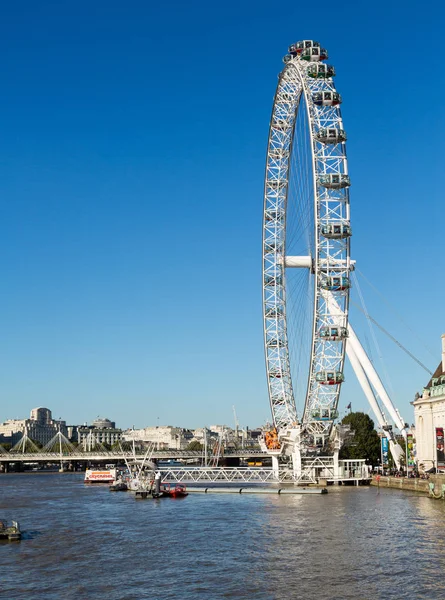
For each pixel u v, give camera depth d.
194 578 81.69
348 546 97.81
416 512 131.12
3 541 108.94
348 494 174.12
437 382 198.88
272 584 78.25
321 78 188.00
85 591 76.69
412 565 85.56
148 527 122.69
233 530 116.19
